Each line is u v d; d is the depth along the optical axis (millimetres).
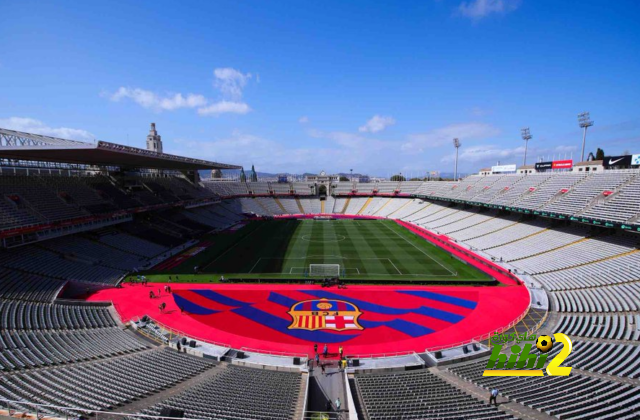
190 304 37250
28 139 35688
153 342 28406
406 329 31906
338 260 55031
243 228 84875
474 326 32094
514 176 75375
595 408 16875
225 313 35219
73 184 55406
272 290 41656
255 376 22594
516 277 44094
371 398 19281
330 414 17625
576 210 47969
